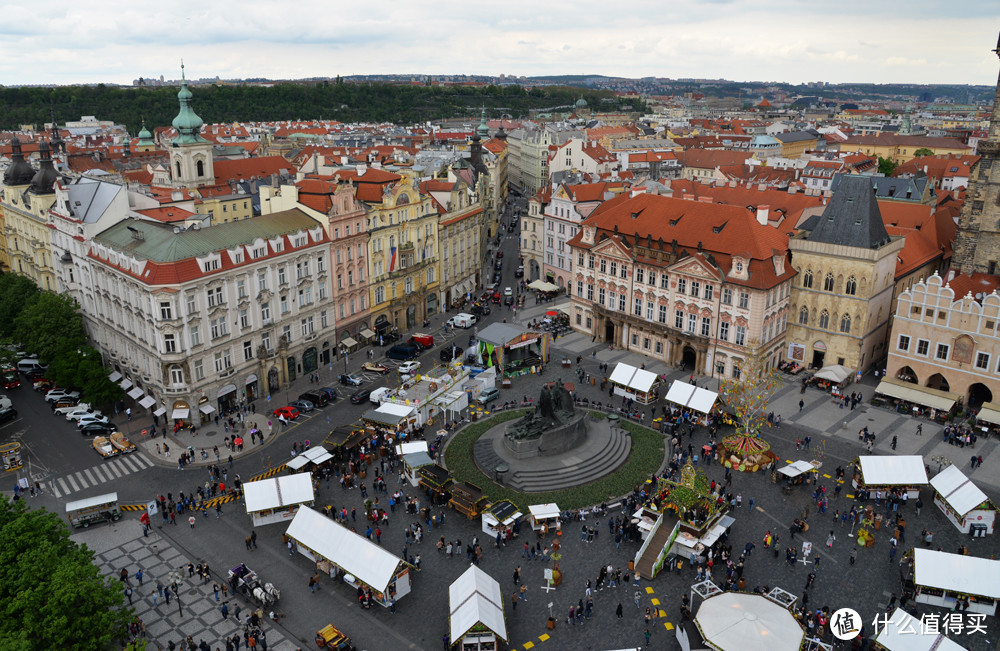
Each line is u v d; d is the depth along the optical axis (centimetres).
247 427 11088
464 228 17262
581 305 14850
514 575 7656
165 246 10825
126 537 8494
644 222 13612
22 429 11125
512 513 8400
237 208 19225
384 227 14312
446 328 15425
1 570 6297
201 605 7388
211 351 11188
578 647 6756
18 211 15162
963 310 10931
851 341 12281
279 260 12050
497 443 10262
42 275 14912
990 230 12788
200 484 9606
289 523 8812
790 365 12975
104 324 12425
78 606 6081
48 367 12112
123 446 10375
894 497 8831
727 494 9075
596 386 12450
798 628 6394
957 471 8831
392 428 10512
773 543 8119
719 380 12506
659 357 13475
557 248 17825
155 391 11181
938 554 7325
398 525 8644
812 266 12412
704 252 12438
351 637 6944
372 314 14488
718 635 6322
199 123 19688
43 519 6812
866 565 7844
